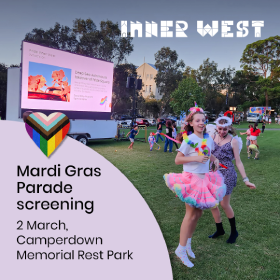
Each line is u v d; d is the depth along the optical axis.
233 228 3.57
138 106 44.94
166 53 43.66
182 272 2.90
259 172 8.02
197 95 32.62
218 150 3.56
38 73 12.05
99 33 34.09
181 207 4.96
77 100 13.77
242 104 60.12
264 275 2.86
